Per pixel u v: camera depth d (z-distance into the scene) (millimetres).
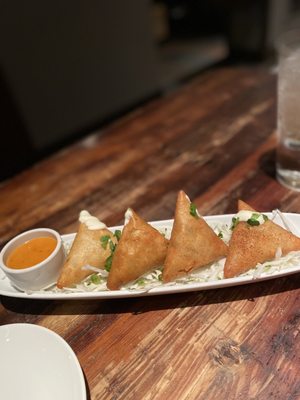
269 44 1254
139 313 308
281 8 1297
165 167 500
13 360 268
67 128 1066
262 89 651
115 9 1057
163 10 1760
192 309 302
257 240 296
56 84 989
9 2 830
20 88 915
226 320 289
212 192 431
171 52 1674
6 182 549
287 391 237
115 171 516
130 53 1161
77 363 245
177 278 303
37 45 913
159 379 259
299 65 335
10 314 333
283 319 281
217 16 1740
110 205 448
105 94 1134
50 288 326
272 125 539
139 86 1241
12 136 940
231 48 1290
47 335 268
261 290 305
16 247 340
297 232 326
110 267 314
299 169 392
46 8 898
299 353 256
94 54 1052
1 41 845
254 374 250
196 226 305
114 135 615
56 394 242
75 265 317
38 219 452
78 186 500
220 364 260
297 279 308
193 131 573
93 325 306
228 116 592
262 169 450
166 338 285
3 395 254
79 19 977
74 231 416
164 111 656
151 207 429
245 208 321
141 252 302
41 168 563
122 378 264
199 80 748
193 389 249
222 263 314
